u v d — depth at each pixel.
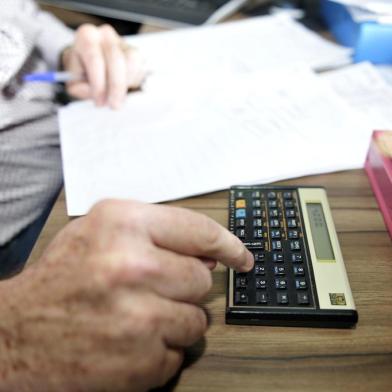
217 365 0.30
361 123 0.50
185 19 0.80
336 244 0.37
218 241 0.31
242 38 0.73
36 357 0.27
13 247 0.57
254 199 0.41
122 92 0.60
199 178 0.46
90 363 0.26
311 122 0.51
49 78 0.64
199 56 0.69
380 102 0.55
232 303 0.32
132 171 0.48
